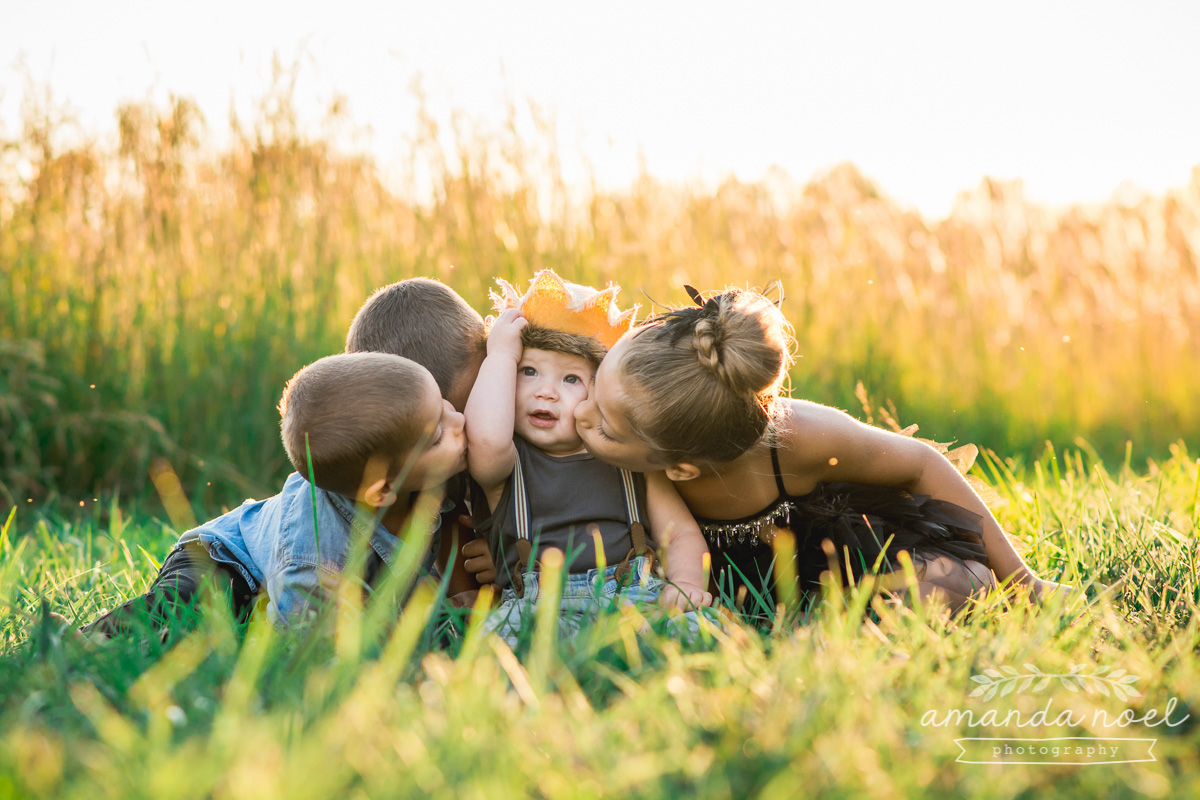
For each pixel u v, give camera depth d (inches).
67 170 198.7
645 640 64.8
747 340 72.2
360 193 215.2
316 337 197.9
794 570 87.5
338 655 58.9
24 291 194.5
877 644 63.9
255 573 84.1
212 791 42.2
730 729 49.3
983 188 271.7
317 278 204.1
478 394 77.6
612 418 74.5
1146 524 103.7
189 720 50.3
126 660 60.8
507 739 46.9
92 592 88.7
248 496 180.9
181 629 69.2
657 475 82.8
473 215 214.5
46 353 186.7
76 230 198.5
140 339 190.5
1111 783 47.0
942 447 111.0
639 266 224.5
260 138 207.3
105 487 180.2
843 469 87.8
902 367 238.2
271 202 207.5
